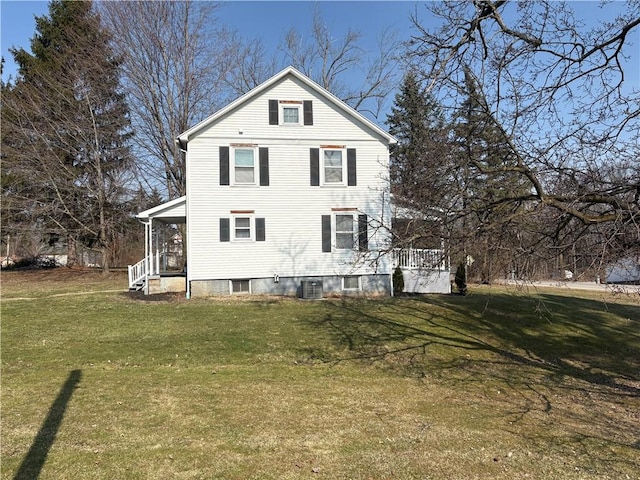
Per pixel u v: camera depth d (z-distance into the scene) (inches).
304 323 516.7
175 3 1004.6
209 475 169.2
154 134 1052.5
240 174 729.0
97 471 170.1
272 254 730.8
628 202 234.7
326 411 255.1
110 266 1411.2
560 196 255.4
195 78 1045.8
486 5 251.9
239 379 323.3
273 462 182.5
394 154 785.6
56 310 577.6
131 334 452.1
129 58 999.6
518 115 268.7
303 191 740.0
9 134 987.3
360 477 170.1
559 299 770.2
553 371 386.0
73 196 1030.4
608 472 179.2
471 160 273.9
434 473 174.6
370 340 456.8
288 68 729.0
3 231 1049.5
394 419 244.1
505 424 241.9
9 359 360.5
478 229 268.1
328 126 749.3
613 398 312.0
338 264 743.1
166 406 255.8
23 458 180.5
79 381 305.1
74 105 1002.1
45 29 1154.0
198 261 711.7
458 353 428.8
